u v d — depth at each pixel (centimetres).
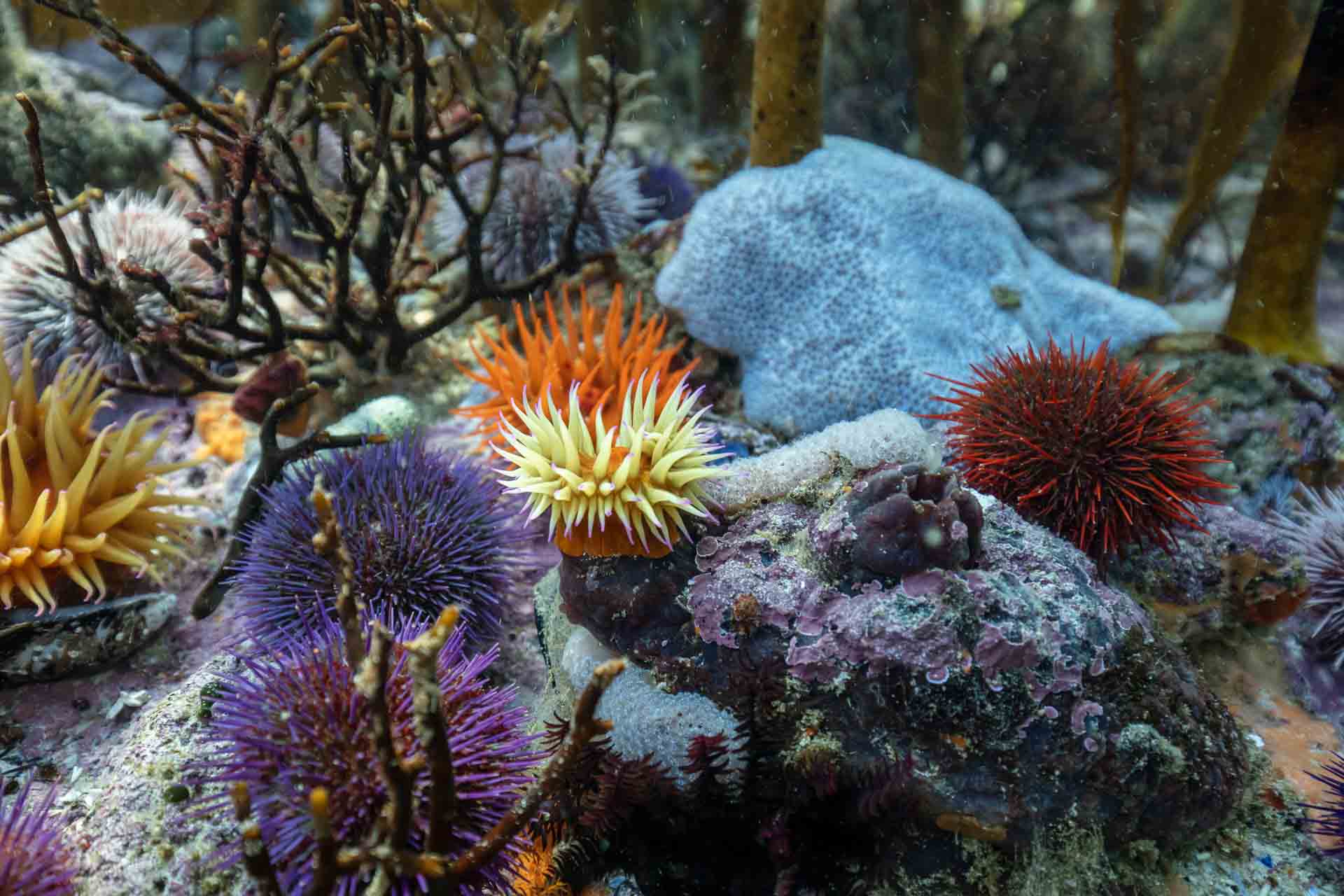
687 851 27
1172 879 28
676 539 29
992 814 27
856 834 27
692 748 26
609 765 27
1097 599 28
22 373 39
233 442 44
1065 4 68
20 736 32
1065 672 26
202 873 26
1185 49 69
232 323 39
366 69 39
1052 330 46
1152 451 31
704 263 44
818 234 43
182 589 38
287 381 40
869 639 27
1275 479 41
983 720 26
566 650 32
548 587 35
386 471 35
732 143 66
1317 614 35
